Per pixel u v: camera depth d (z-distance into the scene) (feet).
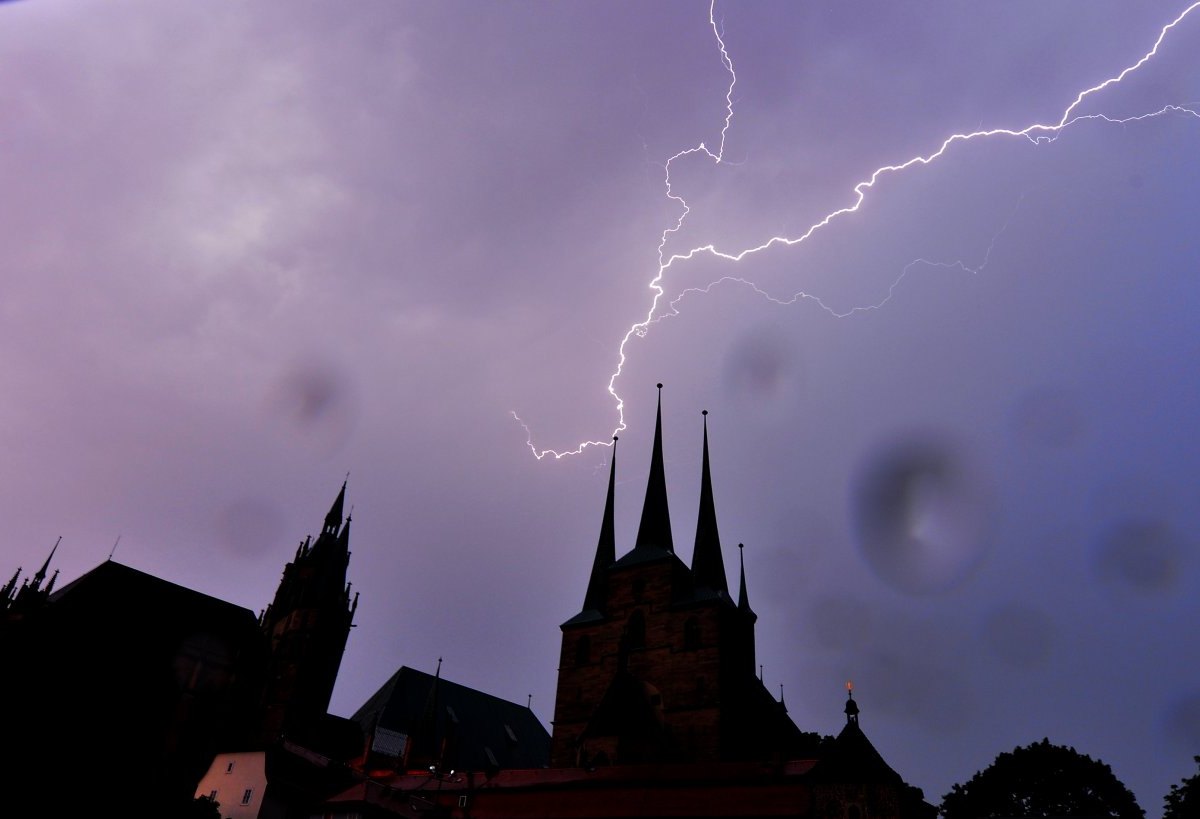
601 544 332.80
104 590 226.38
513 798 228.43
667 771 221.25
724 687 264.31
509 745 387.75
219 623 243.60
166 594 238.07
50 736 197.88
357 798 220.84
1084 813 277.85
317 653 337.93
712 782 207.21
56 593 230.89
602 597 314.96
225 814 230.07
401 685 368.68
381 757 323.16
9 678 197.98
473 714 386.73
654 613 285.64
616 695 256.93
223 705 234.79
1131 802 277.03
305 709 323.57
